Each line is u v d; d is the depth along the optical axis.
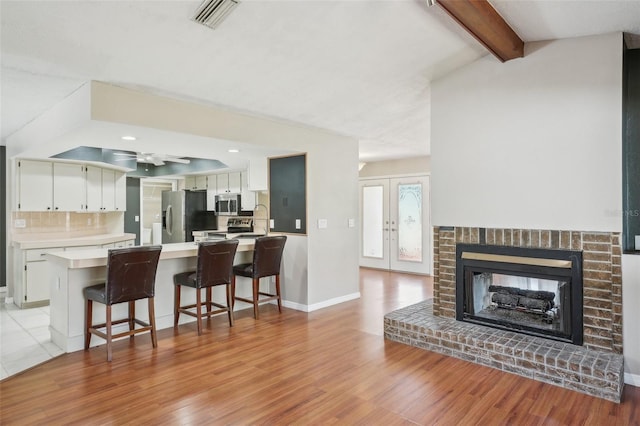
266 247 4.45
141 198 8.34
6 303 5.09
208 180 7.83
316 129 4.78
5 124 4.29
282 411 2.44
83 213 6.18
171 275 4.20
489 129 3.36
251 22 2.42
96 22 2.23
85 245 5.30
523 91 3.18
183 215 7.57
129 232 8.15
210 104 3.60
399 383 2.83
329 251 5.10
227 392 2.69
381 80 3.52
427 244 7.18
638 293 2.75
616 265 2.81
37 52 2.48
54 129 3.55
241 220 7.33
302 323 4.31
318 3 2.31
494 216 3.36
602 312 2.88
